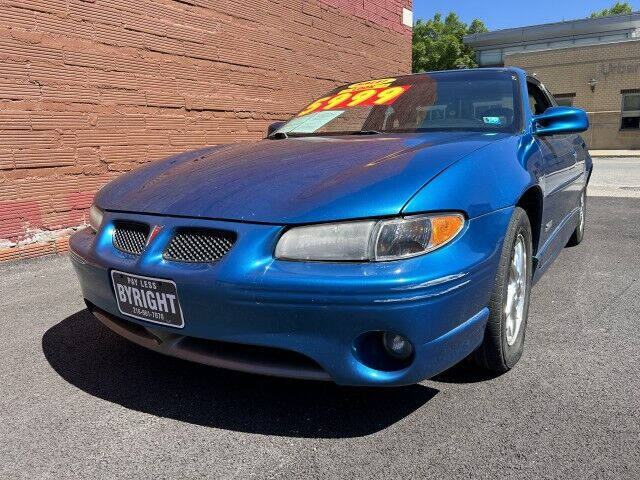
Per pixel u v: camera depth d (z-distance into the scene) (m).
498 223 2.15
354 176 2.07
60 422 2.15
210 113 6.76
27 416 2.20
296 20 8.14
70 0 5.14
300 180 2.14
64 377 2.53
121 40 5.63
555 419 2.08
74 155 5.24
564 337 2.87
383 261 1.82
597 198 8.39
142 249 2.15
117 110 5.62
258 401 2.27
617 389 2.30
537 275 3.02
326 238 1.86
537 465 1.81
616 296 3.53
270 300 1.84
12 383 2.48
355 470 1.81
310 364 1.94
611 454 1.86
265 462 1.87
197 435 2.04
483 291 2.05
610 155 18.73
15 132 4.77
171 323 2.04
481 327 2.11
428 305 1.82
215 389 2.38
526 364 2.55
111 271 2.20
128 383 2.46
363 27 9.88
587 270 4.17
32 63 4.86
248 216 1.98
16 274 4.34
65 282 4.11
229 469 1.84
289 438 2.01
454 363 2.01
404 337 1.83
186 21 6.35
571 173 3.76
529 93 3.52
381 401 2.25
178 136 6.35
